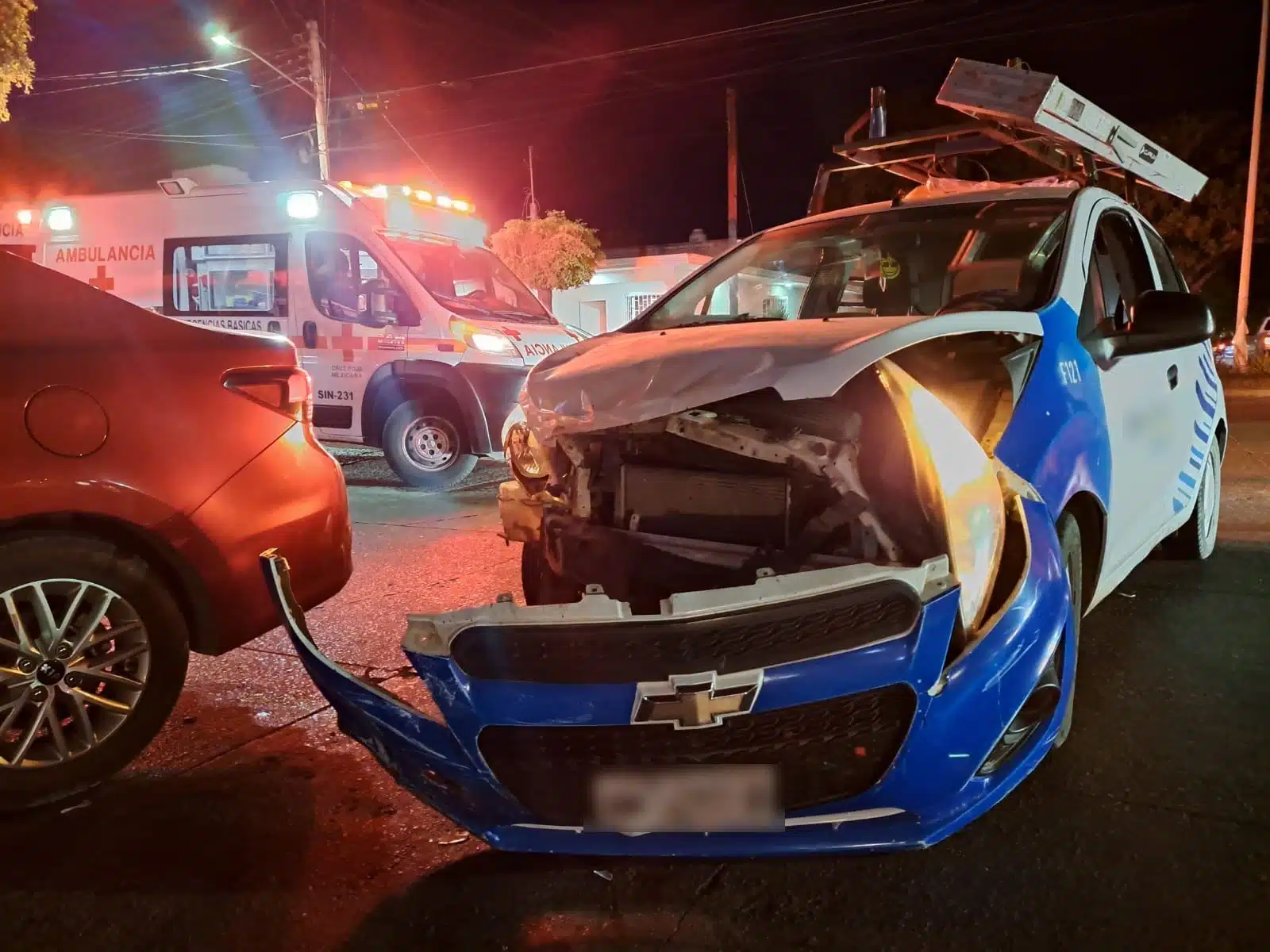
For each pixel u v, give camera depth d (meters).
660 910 2.42
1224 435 5.39
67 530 2.94
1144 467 3.79
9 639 2.85
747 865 2.60
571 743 2.25
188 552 3.07
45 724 2.96
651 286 23.94
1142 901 2.35
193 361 3.18
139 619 3.03
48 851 2.73
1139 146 4.89
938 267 4.03
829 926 2.32
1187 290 5.25
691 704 2.14
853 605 2.20
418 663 2.31
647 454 2.92
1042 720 2.53
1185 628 4.21
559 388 2.92
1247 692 3.52
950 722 2.23
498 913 2.43
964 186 5.06
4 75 10.34
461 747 2.30
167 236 9.14
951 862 2.56
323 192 8.56
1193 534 5.11
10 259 2.93
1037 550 2.52
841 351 2.52
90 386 2.94
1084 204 3.80
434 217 9.24
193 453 3.09
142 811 2.95
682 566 2.78
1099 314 3.79
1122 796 2.84
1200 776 2.93
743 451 2.63
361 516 7.39
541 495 3.42
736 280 4.30
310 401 3.52
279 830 2.84
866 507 2.52
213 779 3.15
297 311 8.70
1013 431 2.83
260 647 4.37
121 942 2.34
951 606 2.22
